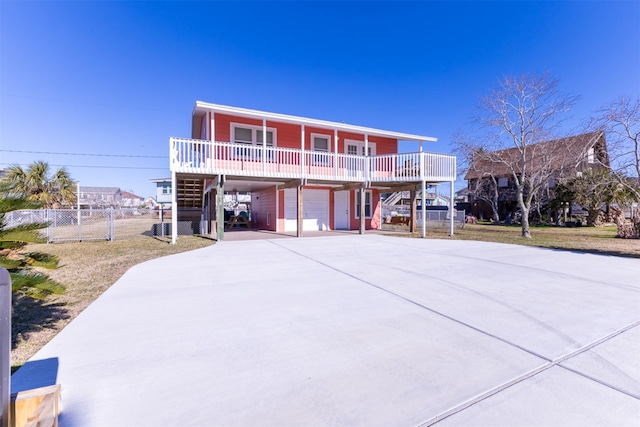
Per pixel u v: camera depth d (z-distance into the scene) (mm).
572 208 23797
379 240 11617
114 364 2461
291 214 15812
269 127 14125
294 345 2805
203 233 14594
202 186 17234
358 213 17516
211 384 2168
